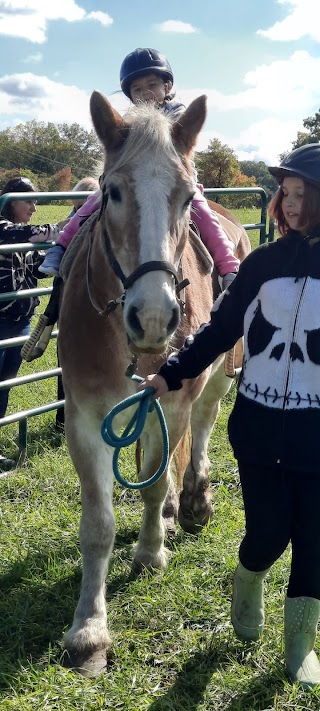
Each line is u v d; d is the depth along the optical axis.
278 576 3.08
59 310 3.26
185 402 3.02
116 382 2.74
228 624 2.77
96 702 2.30
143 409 2.37
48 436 5.22
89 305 2.73
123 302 2.36
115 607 2.95
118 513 3.85
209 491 3.79
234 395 6.00
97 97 2.54
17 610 2.93
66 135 71.50
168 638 2.72
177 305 2.26
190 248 3.22
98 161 3.00
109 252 2.48
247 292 2.29
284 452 2.20
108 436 2.27
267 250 2.28
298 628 2.36
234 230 4.33
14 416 4.52
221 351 2.43
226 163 34.38
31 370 6.98
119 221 2.36
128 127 2.54
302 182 2.16
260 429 2.24
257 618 2.60
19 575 3.23
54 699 2.32
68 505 4.00
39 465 4.55
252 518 2.34
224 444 4.88
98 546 2.74
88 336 2.71
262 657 2.54
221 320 2.38
